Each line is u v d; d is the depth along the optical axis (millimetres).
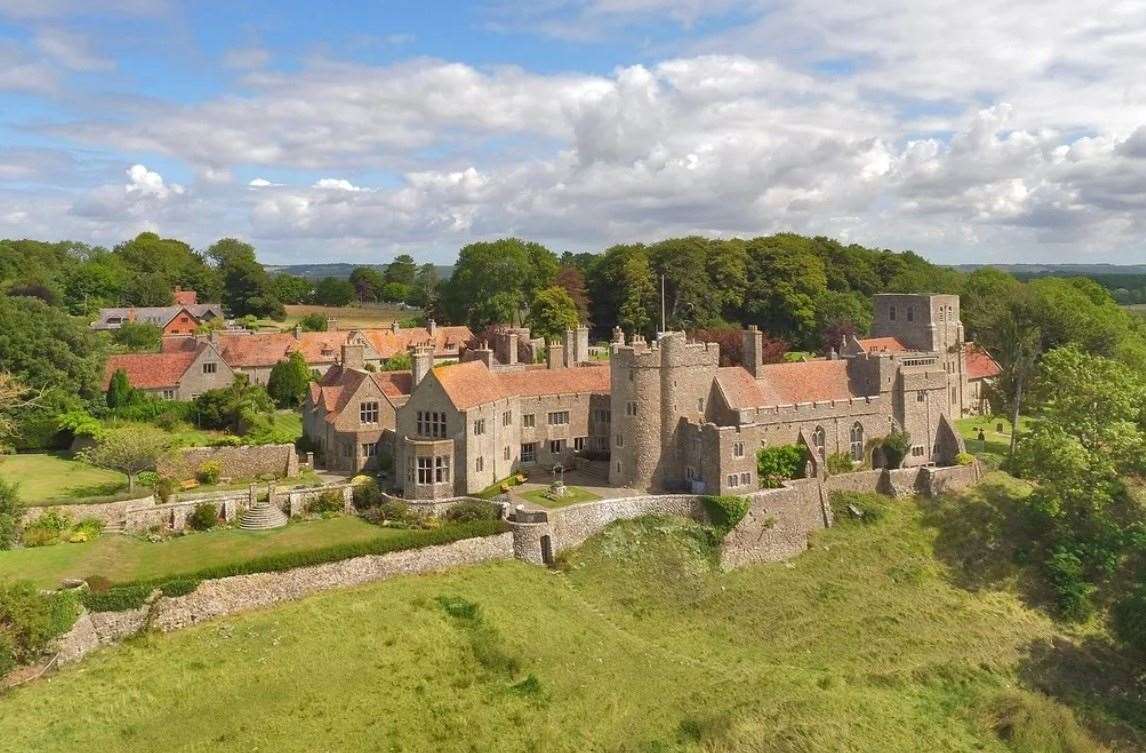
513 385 83125
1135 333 142875
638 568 68125
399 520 67188
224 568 55062
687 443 77312
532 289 175375
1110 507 86312
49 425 86125
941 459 91625
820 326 158625
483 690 50156
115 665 48000
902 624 66875
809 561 74188
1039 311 118438
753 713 51531
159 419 93875
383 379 85188
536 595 62188
